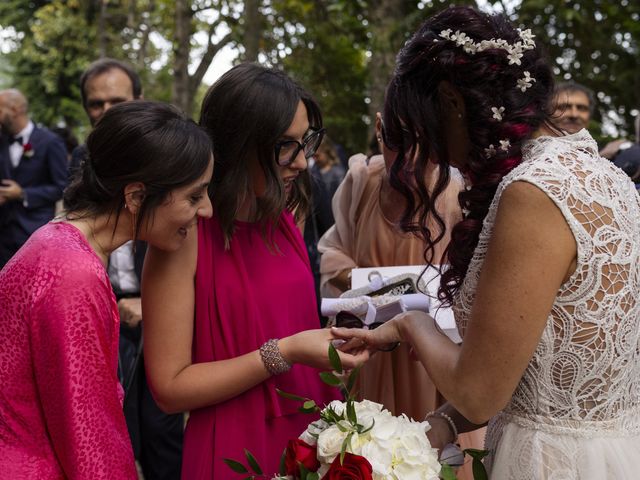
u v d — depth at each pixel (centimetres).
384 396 276
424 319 189
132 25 1313
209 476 214
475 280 167
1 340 181
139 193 187
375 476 159
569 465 163
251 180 216
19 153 527
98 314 178
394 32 904
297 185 241
